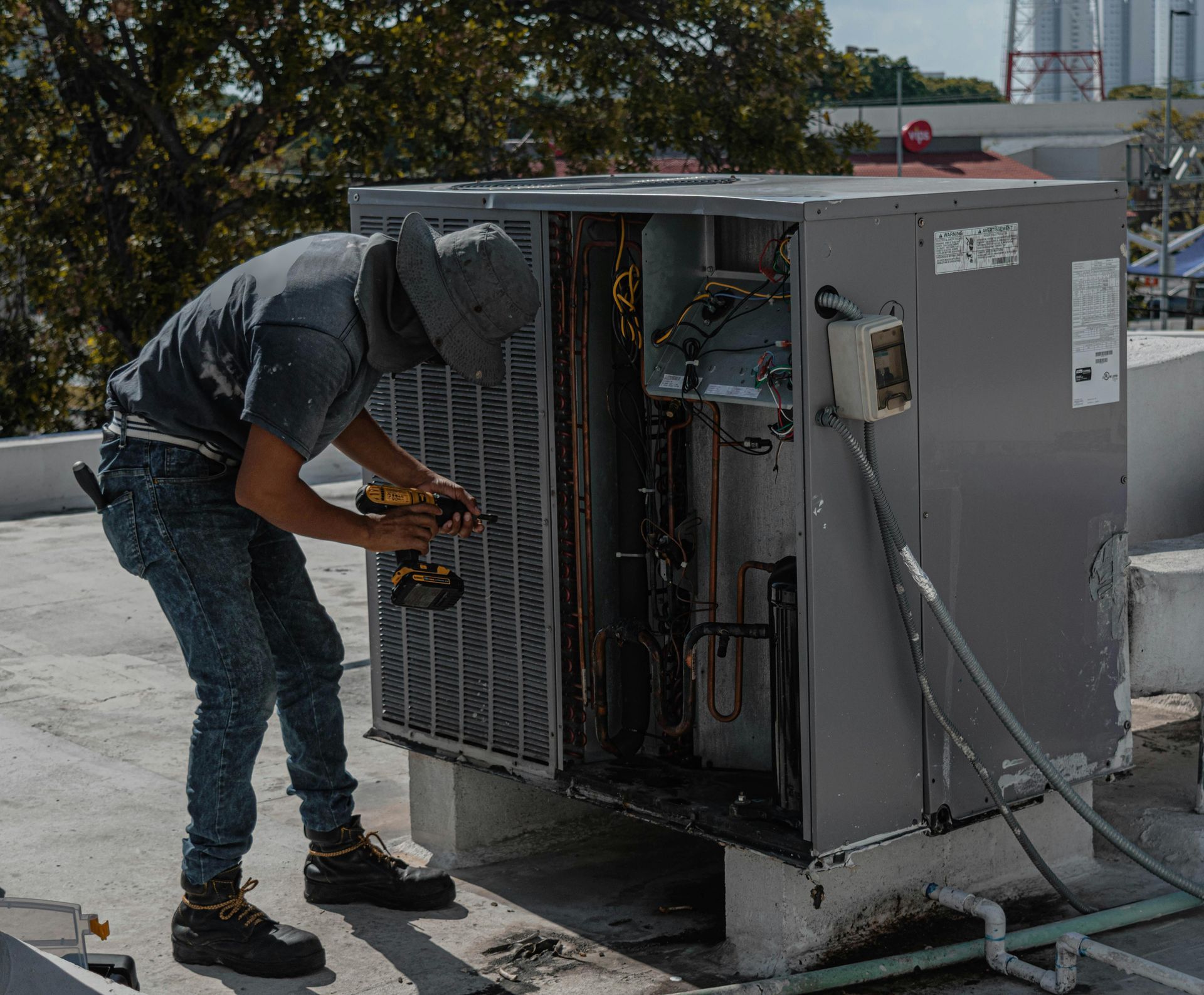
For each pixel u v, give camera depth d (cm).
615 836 399
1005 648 315
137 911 349
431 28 1430
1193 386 464
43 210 1538
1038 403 313
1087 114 5866
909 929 318
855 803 292
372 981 310
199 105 1549
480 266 288
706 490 345
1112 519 332
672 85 1551
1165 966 302
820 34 1594
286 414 281
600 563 345
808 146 1633
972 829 329
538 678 343
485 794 382
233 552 311
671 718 349
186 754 474
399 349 300
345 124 1416
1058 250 312
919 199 285
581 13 1552
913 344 288
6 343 1622
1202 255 2252
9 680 570
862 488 284
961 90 10275
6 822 409
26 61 1509
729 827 303
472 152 1526
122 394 311
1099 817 310
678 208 291
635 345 333
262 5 1382
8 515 963
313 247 297
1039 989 294
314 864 352
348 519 302
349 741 497
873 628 290
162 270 1497
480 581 352
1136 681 354
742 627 326
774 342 298
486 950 325
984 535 307
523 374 333
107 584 745
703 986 301
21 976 192
